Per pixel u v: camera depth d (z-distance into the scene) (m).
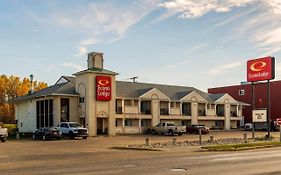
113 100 54.69
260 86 79.94
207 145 33.03
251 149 29.61
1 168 17.77
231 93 85.12
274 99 77.12
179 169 16.17
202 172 15.14
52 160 21.81
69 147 33.50
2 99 87.38
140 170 15.94
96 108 52.88
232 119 72.81
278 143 33.78
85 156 24.36
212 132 62.28
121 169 16.36
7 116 86.44
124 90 60.91
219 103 71.00
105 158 22.56
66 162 20.39
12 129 62.28
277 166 17.11
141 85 65.56
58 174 15.02
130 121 60.31
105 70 54.59
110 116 54.12
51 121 54.28
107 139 44.94
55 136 44.88
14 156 24.91
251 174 14.52
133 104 60.25
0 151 29.41
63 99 53.53
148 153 26.44
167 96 64.69
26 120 60.94
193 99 67.12
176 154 25.14
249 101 81.25
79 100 54.28
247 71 45.12
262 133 57.06
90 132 51.97
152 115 61.62
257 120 41.53
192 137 47.94
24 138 49.69
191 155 23.92
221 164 18.02
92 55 54.16
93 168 16.97
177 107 65.62
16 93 87.88
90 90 52.59
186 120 67.00
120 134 56.12
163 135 54.00
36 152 28.36
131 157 23.03
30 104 59.88
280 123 38.12
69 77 59.94
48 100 55.41
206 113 69.06
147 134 56.78
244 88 82.44
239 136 48.84
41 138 45.72
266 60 42.72
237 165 17.56
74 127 46.62
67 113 53.56
